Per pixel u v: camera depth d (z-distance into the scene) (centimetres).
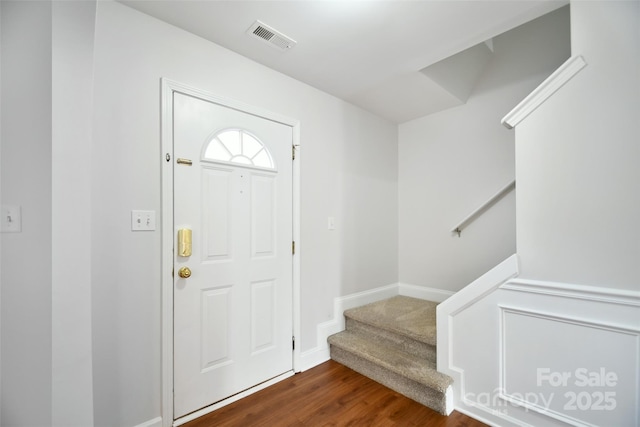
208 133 170
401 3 142
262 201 196
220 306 173
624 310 121
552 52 219
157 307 150
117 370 138
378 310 251
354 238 265
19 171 113
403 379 183
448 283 275
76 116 114
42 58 110
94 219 133
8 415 115
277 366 201
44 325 111
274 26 159
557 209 138
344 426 154
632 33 122
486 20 155
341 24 158
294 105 217
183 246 156
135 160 145
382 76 214
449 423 157
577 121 133
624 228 122
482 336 160
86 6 113
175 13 149
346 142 259
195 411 161
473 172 259
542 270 142
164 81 153
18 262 113
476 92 258
